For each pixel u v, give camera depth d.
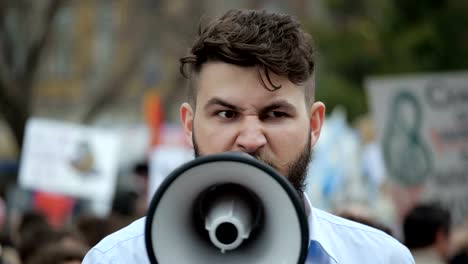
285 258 1.88
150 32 17.30
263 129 2.17
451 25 12.47
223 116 2.20
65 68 24.27
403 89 7.41
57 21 19.69
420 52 12.85
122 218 6.26
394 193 7.39
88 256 2.37
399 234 7.25
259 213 2.01
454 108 7.38
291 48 2.22
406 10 13.17
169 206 1.94
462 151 7.36
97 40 22.27
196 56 2.24
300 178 2.22
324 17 18.80
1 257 4.92
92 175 8.52
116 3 21.44
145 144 18.33
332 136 8.50
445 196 7.33
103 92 16.95
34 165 8.43
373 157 8.77
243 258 2.00
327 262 2.43
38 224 5.89
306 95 2.27
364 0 16.67
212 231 1.94
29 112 15.19
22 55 15.35
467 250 6.11
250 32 2.21
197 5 17.06
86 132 8.56
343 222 2.58
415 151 7.36
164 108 17.59
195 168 1.89
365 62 15.77
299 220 1.88
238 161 1.88
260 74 2.17
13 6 15.31
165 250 1.93
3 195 9.93
